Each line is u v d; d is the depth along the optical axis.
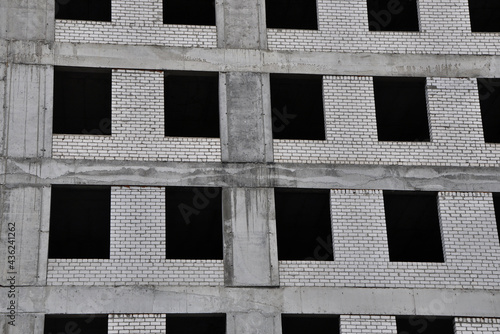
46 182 24.11
